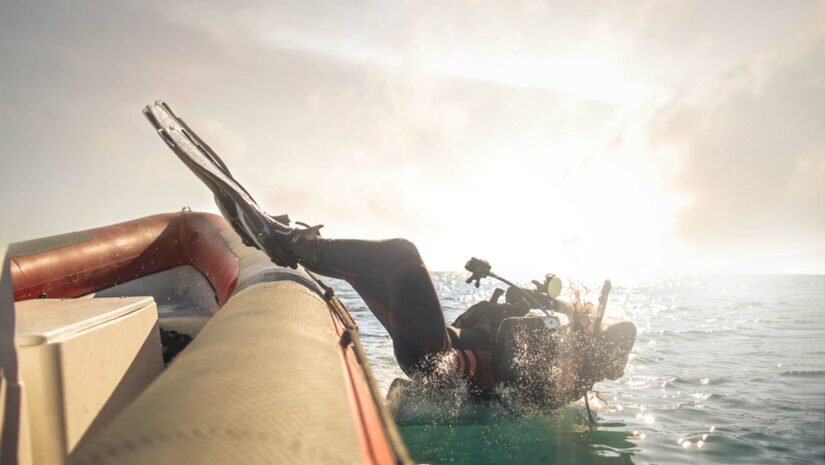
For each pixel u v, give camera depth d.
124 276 5.13
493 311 3.59
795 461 2.85
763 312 14.48
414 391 3.21
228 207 3.22
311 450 0.80
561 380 3.35
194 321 4.25
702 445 3.09
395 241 3.08
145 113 3.16
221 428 0.78
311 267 2.98
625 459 2.82
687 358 6.13
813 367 5.53
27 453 1.20
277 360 1.13
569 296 3.69
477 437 3.07
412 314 3.00
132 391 2.01
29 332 1.41
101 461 0.68
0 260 1.13
